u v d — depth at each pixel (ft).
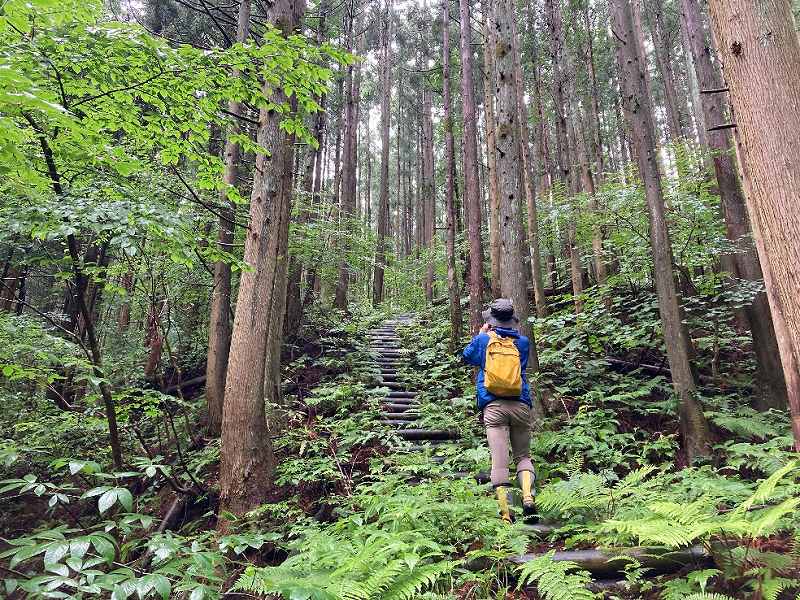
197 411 22.66
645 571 8.36
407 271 64.64
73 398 20.34
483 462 14.11
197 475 16.70
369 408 20.83
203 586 5.29
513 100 16.78
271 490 13.35
